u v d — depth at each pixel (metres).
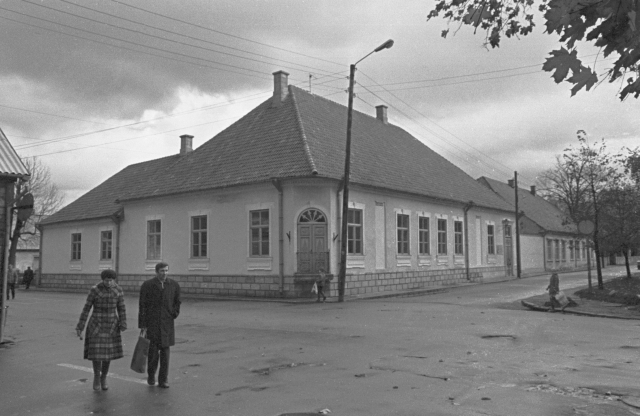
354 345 11.98
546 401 7.32
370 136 35.50
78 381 9.19
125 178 41.81
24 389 8.64
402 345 11.83
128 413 7.20
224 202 29.61
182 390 8.36
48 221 42.00
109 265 36.84
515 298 24.31
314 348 11.73
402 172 33.62
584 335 13.02
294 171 26.42
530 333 13.37
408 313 18.48
